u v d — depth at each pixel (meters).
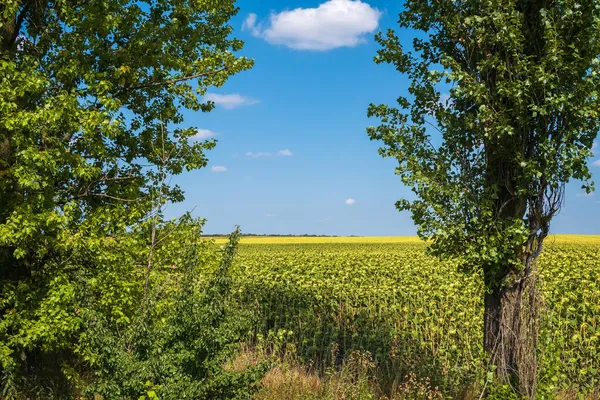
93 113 8.66
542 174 7.46
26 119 8.02
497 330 8.11
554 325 10.69
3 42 9.20
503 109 7.43
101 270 9.69
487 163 8.02
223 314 6.36
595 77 7.18
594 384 9.45
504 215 7.88
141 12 10.28
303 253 35.47
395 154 8.36
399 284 18.17
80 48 9.38
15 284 9.30
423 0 8.59
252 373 6.12
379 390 8.62
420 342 11.38
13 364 8.27
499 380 7.89
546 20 7.22
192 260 6.94
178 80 10.84
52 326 8.28
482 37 7.76
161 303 9.15
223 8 11.84
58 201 9.71
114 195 10.52
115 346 6.00
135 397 5.66
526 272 7.95
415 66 8.98
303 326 13.49
